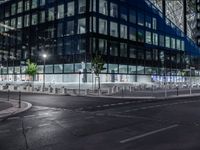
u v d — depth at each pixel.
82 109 20.52
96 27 53.50
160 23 72.81
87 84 51.09
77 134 10.99
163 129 12.05
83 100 29.03
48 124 13.52
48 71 58.84
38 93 41.72
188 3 98.25
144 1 67.88
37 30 62.53
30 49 63.53
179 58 78.88
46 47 59.91
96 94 38.75
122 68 58.59
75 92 41.97
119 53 58.41
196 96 37.19
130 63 60.88
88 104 24.53
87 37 52.00
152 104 24.58
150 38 68.56
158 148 8.70
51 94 39.41
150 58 67.62
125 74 59.28
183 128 12.29
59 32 57.56
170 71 74.25
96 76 49.91
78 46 53.53
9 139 10.12
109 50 55.97
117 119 15.20
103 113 18.02
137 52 63.59
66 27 56.31
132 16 63.34
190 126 12.80
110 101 27.86
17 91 46.66
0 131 11.73
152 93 41.69
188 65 82.50
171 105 23.58
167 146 8.96
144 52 65.81
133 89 50.16
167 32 75.06
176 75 76.44
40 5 62.56
